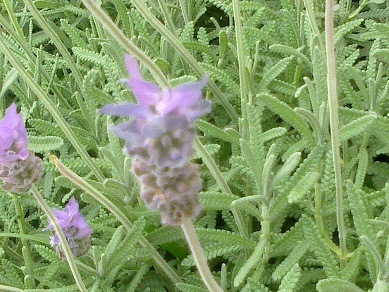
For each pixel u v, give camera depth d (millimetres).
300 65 349
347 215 300
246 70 331
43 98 288
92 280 298
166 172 167
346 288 245
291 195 257
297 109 271
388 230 267
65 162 323
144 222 290
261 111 315
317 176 263
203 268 196
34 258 350
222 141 355
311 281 299
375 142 326
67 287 291
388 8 397
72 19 468
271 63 364
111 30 209
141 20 376
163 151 154
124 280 320
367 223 257
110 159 303
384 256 257
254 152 280
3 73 372
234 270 299
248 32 361
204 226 334
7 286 282
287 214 318
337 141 242
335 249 279
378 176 323
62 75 452
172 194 171
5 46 270
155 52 358
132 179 306
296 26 364
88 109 351
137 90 150
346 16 401
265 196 271
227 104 346
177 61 366
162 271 323
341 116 311
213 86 338
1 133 219
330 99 233
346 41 401
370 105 314
